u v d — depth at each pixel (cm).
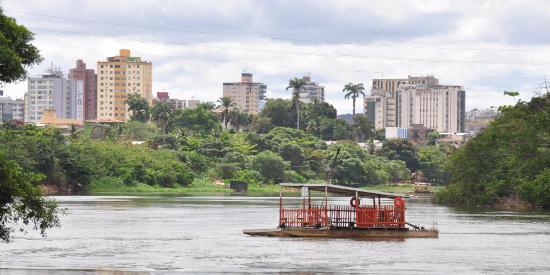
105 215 19112
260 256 11250
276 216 19325
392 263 10656
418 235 13825
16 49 8531
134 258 11000
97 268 9988
